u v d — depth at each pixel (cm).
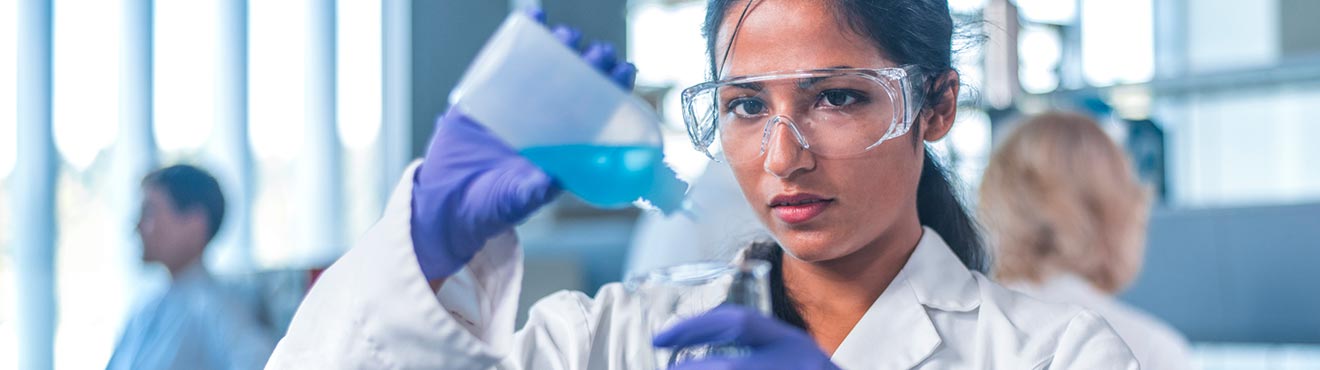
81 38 345
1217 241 346
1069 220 214
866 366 108
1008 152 219
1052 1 435
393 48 427
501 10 443
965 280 113
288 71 404
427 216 100
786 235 99
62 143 340
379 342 98
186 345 269
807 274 113
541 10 105
